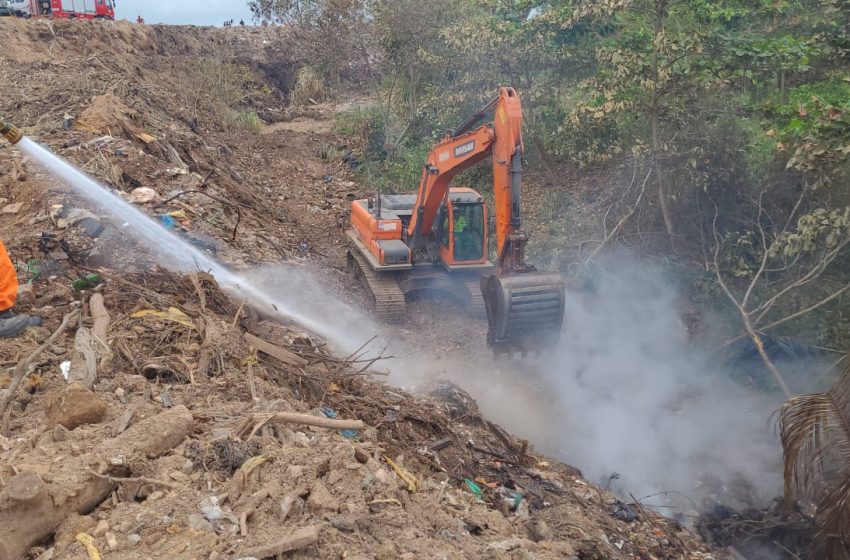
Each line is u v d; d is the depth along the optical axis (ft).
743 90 44.47
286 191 61.57
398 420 23.06
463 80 59.72
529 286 26.55
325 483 15.92
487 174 60.13
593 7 43.52
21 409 18.11
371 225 39.34
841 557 18.66
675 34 42.75
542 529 18.16
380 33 69.67
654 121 40.42
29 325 22.35
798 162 31.40
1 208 35.17
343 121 83.66
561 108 57.57
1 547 12.52
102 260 30.32
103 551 13.01
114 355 21.26
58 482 13.88
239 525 13.88
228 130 79.20
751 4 44.11
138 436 16.10
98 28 87.04
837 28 38.22
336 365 25.99
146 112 60.34
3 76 63.46
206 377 21.07
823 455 19.57
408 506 16.15
